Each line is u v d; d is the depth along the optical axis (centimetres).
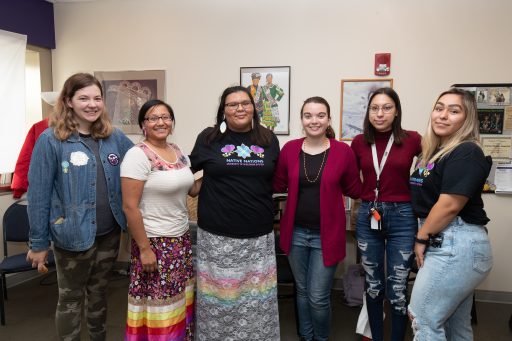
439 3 284
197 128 330
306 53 306
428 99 292
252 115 177
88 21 340
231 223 171
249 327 178
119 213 176
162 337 171
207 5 318
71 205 162
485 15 279
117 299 292
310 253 197
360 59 298
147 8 329
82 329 241
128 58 336
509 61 279
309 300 201
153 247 170
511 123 282
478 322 260
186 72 327
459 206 143
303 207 191
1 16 296
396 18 290
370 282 200
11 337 237
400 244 185
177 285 174
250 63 315
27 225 289
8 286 318
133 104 339
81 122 169
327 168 185
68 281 171
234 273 173
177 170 173
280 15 307
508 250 287
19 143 313
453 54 286
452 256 145
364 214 195
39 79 341
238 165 171
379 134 191
